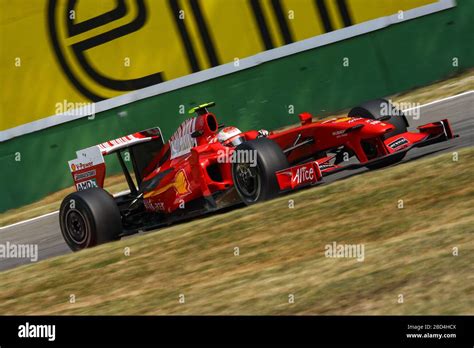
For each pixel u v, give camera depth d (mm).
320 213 26594
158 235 30344
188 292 22922
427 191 25859
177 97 59094
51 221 48688
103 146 36281
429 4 59906
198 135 33656
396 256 20891
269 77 59344
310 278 21219
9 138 58125
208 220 30234
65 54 58844
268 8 59562
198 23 59406
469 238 20641
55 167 58250
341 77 59594
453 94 53469
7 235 48094
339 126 30953
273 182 29500
